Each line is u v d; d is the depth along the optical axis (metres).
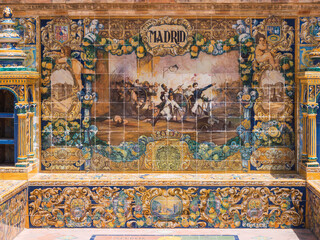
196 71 4.50
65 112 4.54
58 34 4.50
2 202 3.77
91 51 4.51
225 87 4.50
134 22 4.49
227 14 4.46
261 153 4.52
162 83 4.51
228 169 4.54
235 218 4.35
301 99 4.44
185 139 4.53
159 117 4.53
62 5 4.45
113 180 4.35
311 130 4.33
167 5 4.43
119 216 4.37
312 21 4.43
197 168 4.54
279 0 4.39
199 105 4.52
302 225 4.34
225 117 4.52
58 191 4.36
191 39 4.48
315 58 4.34
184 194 4.35
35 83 4.53
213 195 4.34
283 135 4.51
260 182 4.32
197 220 4.36
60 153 4.56
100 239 4.09
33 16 4.49
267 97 4.49
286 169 4.52
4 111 4.70
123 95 4.52
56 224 4.38
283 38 4.46
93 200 4.37
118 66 4.52
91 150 4.55
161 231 4.30
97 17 4.49
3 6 4.45
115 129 4.54
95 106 4.54
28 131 4.42
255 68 4.48
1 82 4.27
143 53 4.50
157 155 4.55
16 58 4.29
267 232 4.26
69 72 4.52
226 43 4.48
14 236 4.09
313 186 4.13
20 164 4.34
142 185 4.35
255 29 4.46
